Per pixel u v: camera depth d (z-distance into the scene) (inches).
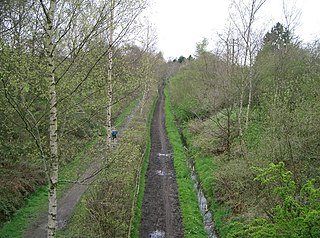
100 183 600.1
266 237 419.8
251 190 664.4
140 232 682.2
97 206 559.8
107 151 716.0
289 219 372.2
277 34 1189.1
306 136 573.0
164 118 1956.2
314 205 365.1
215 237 670.5
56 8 397.7
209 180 888.9
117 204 592.1
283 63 967.6
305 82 761.0
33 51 471.8
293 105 663.1
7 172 739.4
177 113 1989.4
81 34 419.8
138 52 1171.9
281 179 405.4
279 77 930.1
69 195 771.4
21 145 617.3
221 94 1123.9
